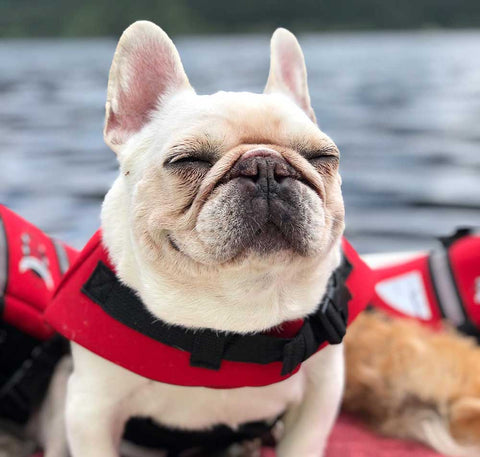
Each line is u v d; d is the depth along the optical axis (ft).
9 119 8.92
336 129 8.48
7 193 4.92
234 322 1.40
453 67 17.93
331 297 1.50
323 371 1.59
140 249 1.40
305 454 1.64
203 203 1.31
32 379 1.78
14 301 1.77
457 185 5.40
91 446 1.52
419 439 2.00
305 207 1.30
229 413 1.58
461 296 2.27
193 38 36.52
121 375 1.49
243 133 1.36
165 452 1.82
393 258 2.65
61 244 2.08
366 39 36.45
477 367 2.03
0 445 1.85
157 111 1.55
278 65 1.67
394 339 2.10
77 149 6.82
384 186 5.42
